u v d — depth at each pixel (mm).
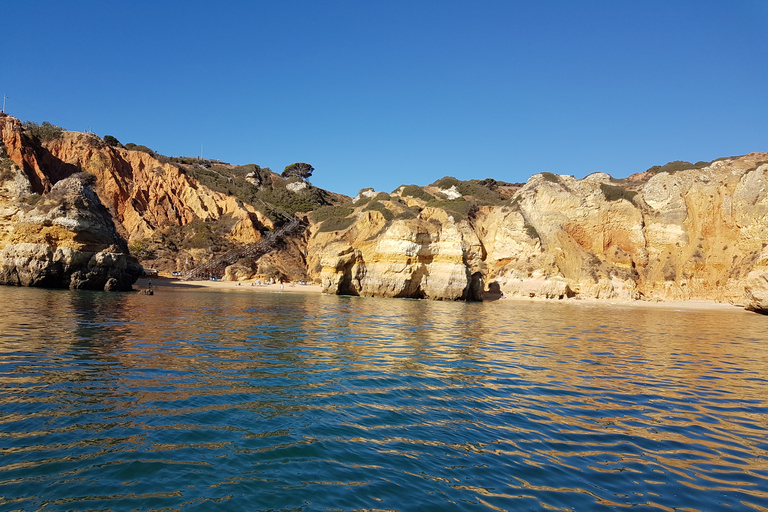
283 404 9766
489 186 105500
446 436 8445
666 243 62344
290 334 19812
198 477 6473
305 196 105250
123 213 77125
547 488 6586
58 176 73562
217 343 16672
